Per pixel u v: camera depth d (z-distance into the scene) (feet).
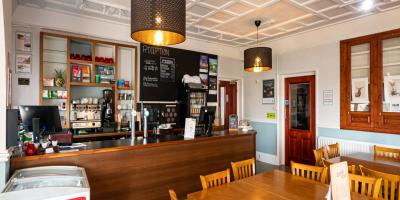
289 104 19.35
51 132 9.58
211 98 21.16
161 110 18.19
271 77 20.38
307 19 14.97
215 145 12.60
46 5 13.19
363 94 14.47
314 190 6.51
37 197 5.36
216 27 16.69
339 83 15.66
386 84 13.53
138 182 9.87
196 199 5.88
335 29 15.85
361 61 14.67
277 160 19.72
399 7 12.91
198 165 11.80
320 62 16.78
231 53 22.34
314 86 17.57
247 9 13.53
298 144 18.65
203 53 20.62
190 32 18.01
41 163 7.77
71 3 13.03
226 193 6.27
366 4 12.65
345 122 15.23
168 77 18.60
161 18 6.81
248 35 18.56
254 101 22.03
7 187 5.95
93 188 8.75
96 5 13.29
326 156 11.53
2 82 6.57
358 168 8.63
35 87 13.56
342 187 4.62
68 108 14.25
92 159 8.74
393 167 8.98
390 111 13.29
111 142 10.37
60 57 15.03
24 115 9.01
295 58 18.45
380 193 6.48
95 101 15.56
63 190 5.75
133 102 16.93
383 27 13.65
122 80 16.63
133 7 7.13
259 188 6.64
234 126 15.84
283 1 12.37
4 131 6.51
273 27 16.55
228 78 22.58
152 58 17.81
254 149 14.67
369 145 13.93
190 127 12.07
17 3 12.66
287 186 6.81
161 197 10.50
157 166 10.41
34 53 13.55
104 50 16.72
